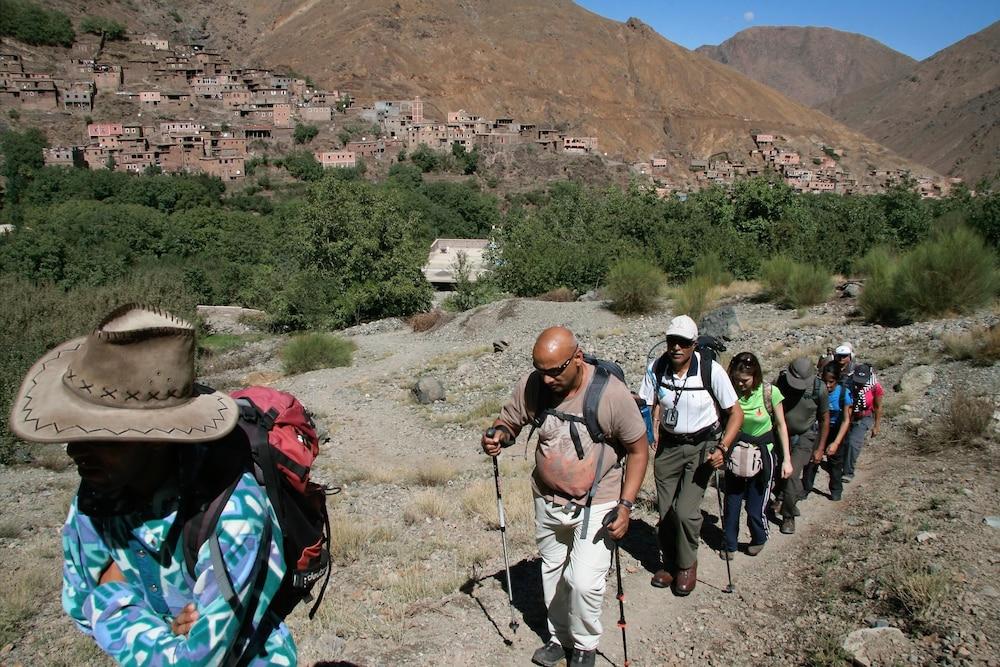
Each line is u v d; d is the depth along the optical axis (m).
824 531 6.33
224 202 133.00
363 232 34.22
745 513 7.05
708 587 5.43
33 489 11.02
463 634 4.73
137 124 173.00
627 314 20.66
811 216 27.00
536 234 33.03
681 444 5.08
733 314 16.11
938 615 4.41
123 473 2.01
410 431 13.45
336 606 5.18
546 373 3.75
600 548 3.96
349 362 22.05
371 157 175.50
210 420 2.02
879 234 23.16
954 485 6.88
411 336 25.88
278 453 2.29
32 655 5.06
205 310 51.91
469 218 136.62
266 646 2.37
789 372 6.46
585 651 4.11
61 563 7.20
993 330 11.17
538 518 4.22
